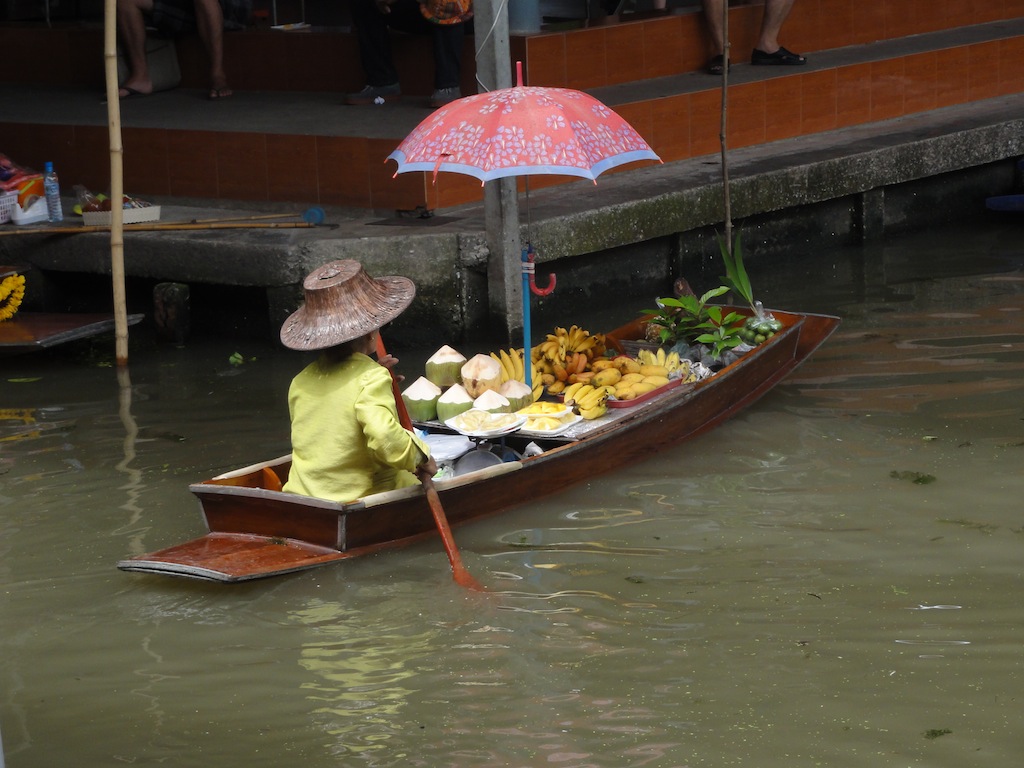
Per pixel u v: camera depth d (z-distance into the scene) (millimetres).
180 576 16422
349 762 12297
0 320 27078
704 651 14234
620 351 23047
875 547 16703
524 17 35344
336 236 26812
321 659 14297
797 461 19703
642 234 29391
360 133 29438
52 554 17109
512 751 12375
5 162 29359
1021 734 12414
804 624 14766
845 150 34062
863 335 26031
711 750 12289
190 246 27344
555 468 18625
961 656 13938
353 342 16797
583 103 18500
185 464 20344
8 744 12742
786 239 33281
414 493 16891
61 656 14461
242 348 27422
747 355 22031
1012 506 17766
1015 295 28609
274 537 16859
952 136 35531
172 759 12422
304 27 41562
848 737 12453
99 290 29953
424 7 32062
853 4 41188
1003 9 46094
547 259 27438
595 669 13906
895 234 35656
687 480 19188
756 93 34844
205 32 36281
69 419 22734
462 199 29297
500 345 27125
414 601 15625
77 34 39938
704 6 37594
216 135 30469
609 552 16859
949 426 20781
